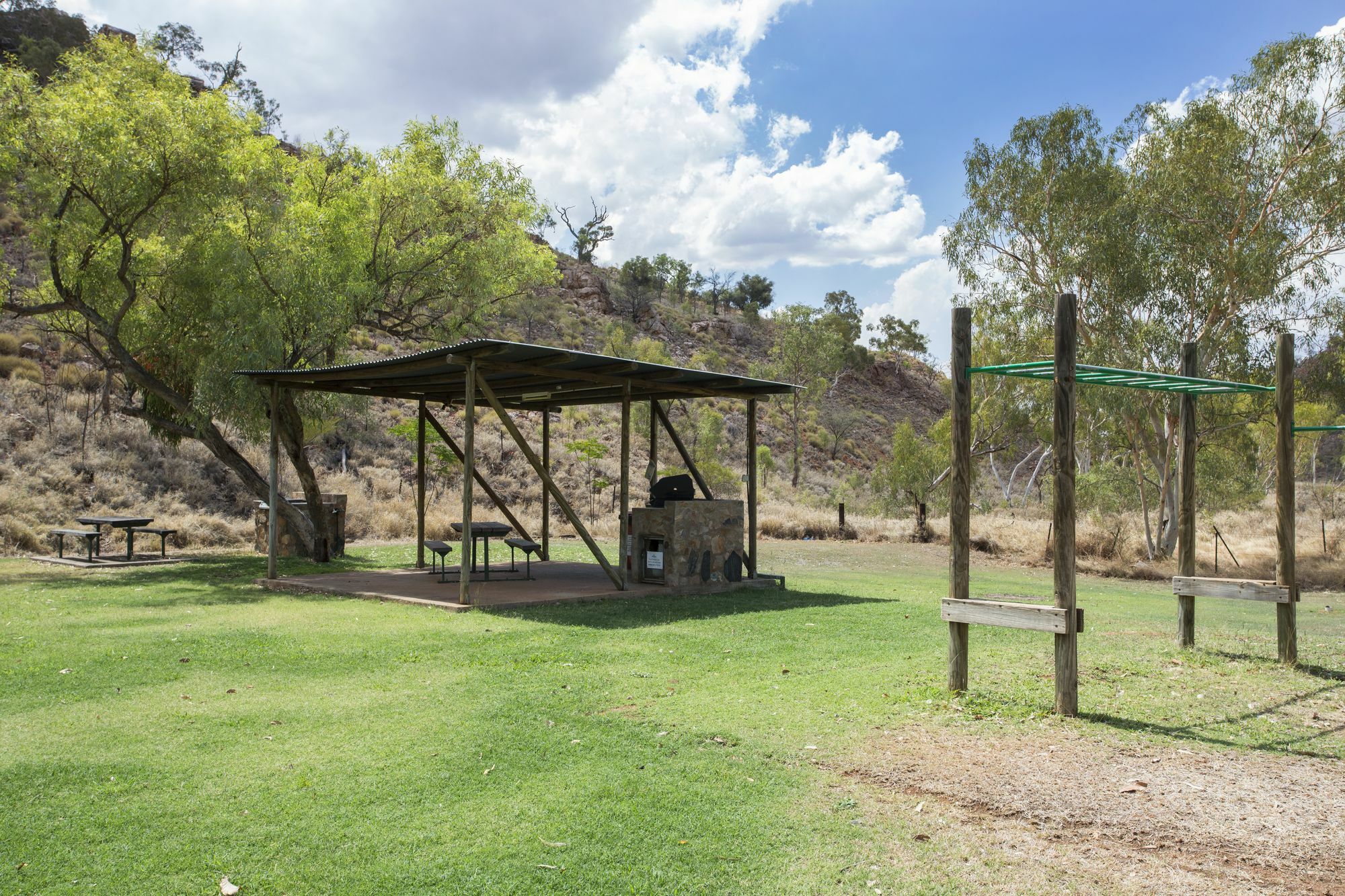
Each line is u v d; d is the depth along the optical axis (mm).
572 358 10594
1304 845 3764
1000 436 36312
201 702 5852
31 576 13797
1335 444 47469
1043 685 6805
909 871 3457
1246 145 21562
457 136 20125
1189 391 8500
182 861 3447
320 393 15836
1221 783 4562
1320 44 20828
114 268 15656
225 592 11914
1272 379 21625
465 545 10289
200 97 15312
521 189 20484
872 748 5047
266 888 3236
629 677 6809
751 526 13492
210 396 14539
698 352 63312
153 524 20094
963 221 25266
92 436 23375
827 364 61438
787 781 4473
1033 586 15852
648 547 12734
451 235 19453
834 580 15453
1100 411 21812
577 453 33500
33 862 3430
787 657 7812
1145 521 22266
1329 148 20734
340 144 19203
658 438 39812
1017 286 25062
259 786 4273
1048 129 23672
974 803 4215
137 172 14055
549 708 5801
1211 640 9391
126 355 15453
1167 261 21703
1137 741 5309
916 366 88938
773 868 3459
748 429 13633
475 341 9664
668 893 3236
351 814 3934
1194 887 3354
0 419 22453
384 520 22766
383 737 5094
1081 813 4090
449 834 3732
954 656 6500
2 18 50500
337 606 10578
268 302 15164
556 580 13305
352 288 15992
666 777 4492
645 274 77375
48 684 6344
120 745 4891
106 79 14961
